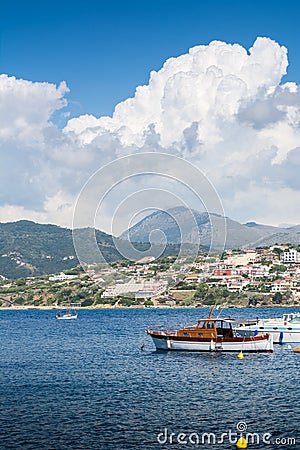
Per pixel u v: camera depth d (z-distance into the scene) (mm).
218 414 35031
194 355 59531
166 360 56875
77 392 41844
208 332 60625
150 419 33875
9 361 59781
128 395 40750
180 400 39000
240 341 59750
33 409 36375
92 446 29000
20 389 43125
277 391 41875
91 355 64188
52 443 29453
